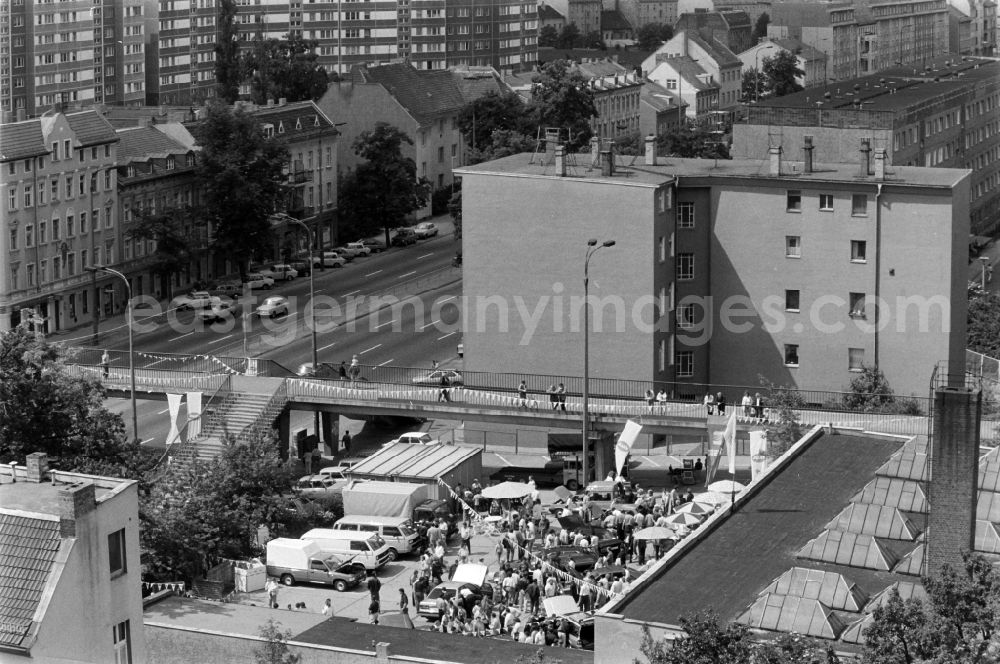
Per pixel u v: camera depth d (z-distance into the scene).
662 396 192.75
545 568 148.75
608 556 157.88
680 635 100.25
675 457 198.75
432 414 197.25
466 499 176.12
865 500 119.81
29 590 99.31
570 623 133.62
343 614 146.88
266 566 154.62
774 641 95.75
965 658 90.56
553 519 169.62
